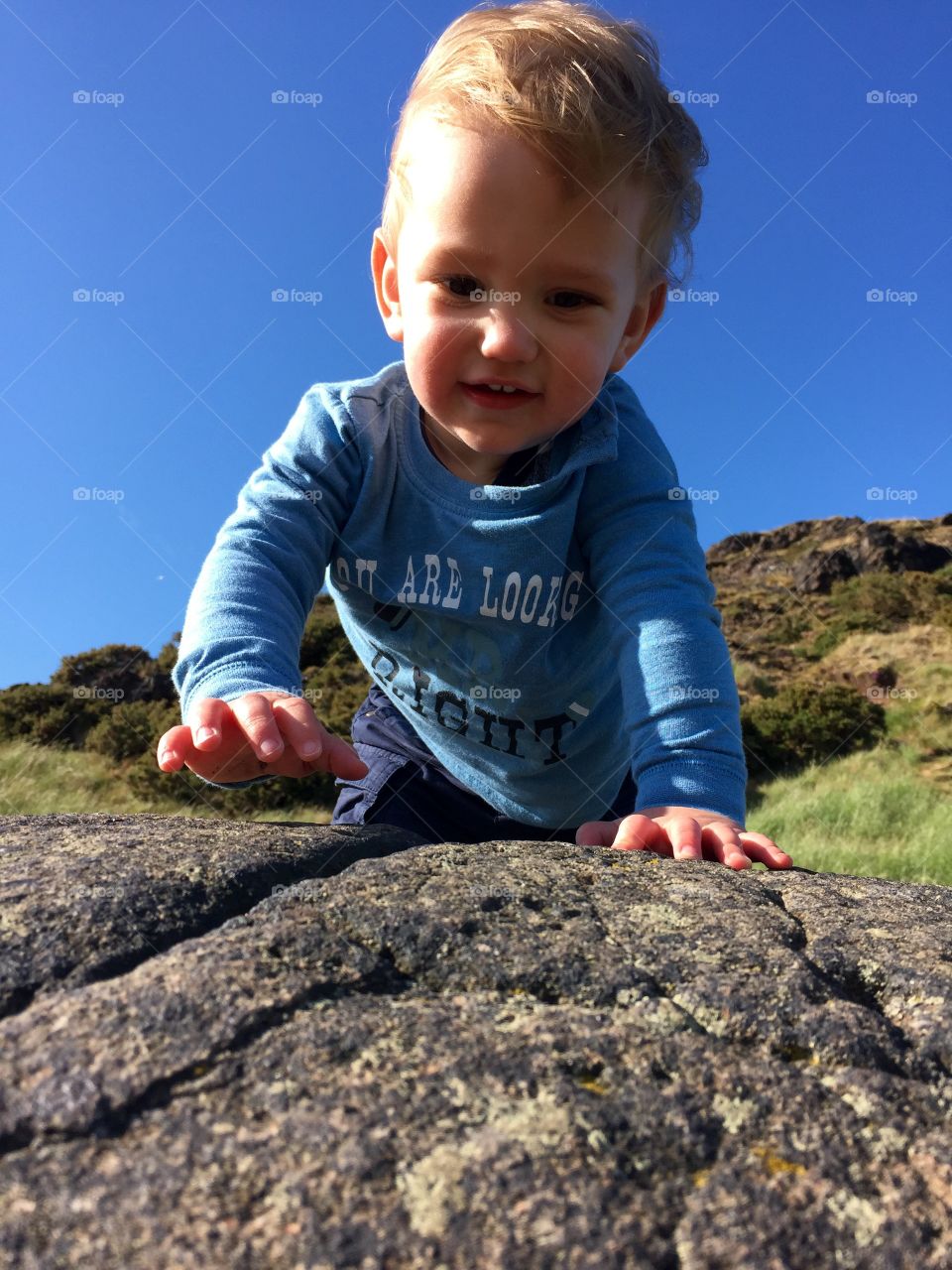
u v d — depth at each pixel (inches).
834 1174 6.1
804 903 10.4
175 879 9.5
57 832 11.5
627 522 19.4
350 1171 5.8
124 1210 5.4
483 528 19.7
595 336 18.0
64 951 8.0
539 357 17.7
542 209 17.0
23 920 8.4
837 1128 6.5
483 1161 5.9
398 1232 5.4
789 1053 7.4
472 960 8.3
